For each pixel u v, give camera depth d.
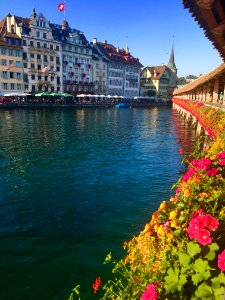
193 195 4.01
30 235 8.99
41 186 13.63
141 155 20.89
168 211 4.32
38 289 6.53
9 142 25.88
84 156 20.41
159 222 4.18
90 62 93.25
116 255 7.83
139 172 16.03
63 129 36.34
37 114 57.00
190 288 2.82
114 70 104.44
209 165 4.68
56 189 13.22
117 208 11.05
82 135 31.48
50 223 9.82
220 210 3.72
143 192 12.76
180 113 62.84
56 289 6.51
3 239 8.77
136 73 116.12
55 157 19.92
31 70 75.06
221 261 2.54
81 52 89.38
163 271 3.04
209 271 2.70
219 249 3.11
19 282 6.77
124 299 3.57
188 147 24.23
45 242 8.56
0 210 10.88
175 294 2.83
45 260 7.63
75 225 9.66
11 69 70.62
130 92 114.12
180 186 4.97
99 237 8.84
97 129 37.44
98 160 19.09
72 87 88.12
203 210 3.61
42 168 16.88
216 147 7.62
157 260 3.53
